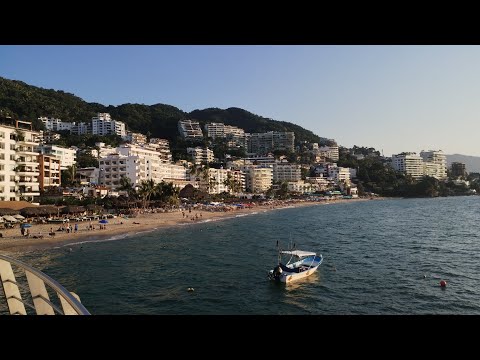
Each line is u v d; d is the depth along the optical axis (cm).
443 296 3209
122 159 14350
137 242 6391
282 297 3212
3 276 903
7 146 8350
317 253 5409
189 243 6341
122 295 3250
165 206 13088
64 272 4119
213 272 4134
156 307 2938
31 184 8919
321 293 3328
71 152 16000
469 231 8044
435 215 12512
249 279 3822
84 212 9325
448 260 4816
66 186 13100
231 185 19875
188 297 3200
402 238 7019
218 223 10081
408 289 3422
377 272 4128
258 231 8219
